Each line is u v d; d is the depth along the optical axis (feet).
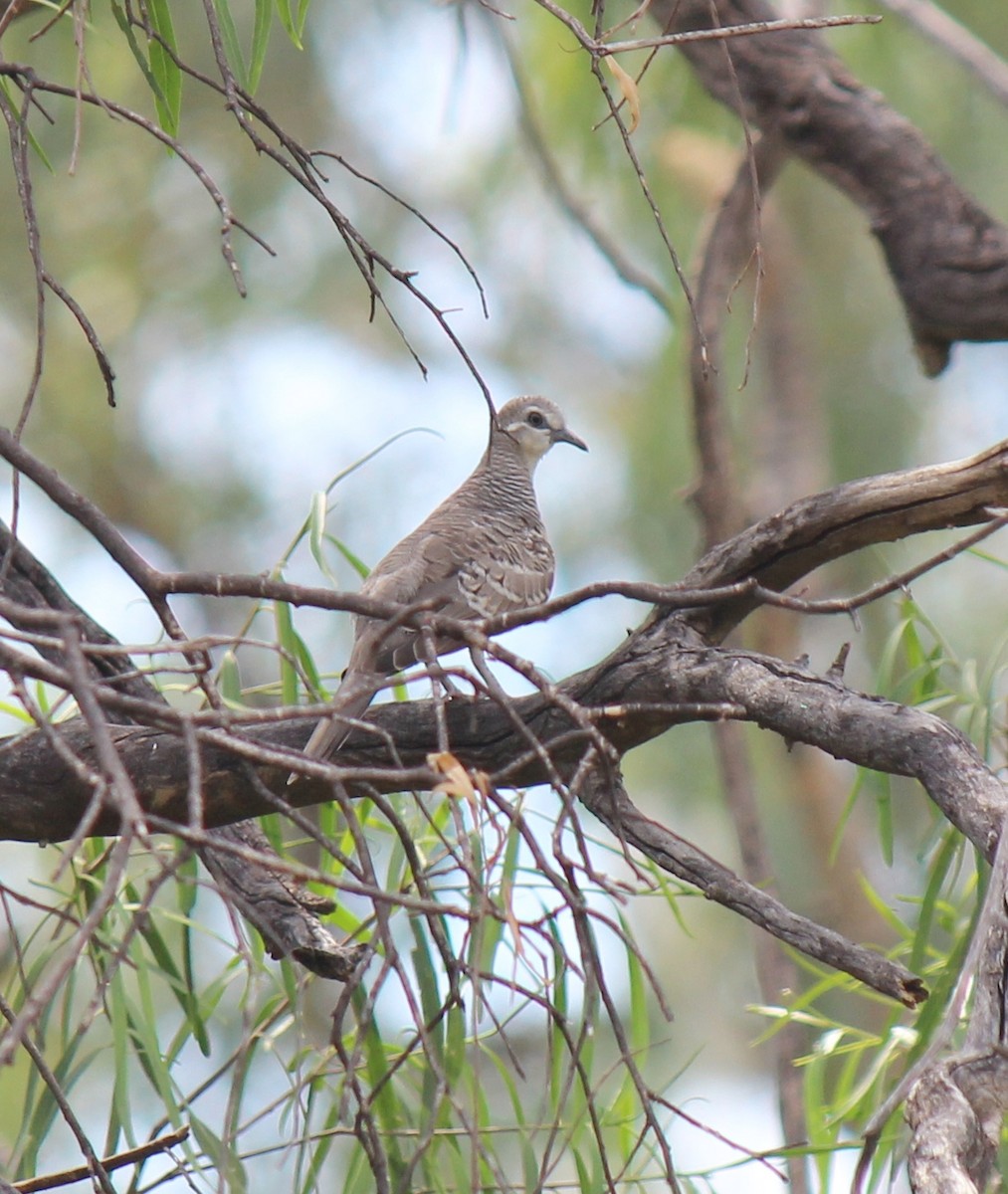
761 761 60.13
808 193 63.16
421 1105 23.15
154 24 22.45
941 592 60.39
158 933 25.79
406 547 35.76
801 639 56.80
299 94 64.44
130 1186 22.72
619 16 43.21
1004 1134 21.76
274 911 24.23
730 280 35.29
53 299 66.13
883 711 18.66
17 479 19.38
